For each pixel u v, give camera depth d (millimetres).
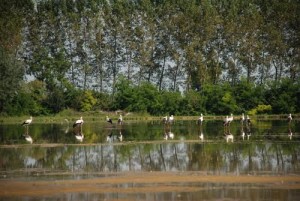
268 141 141000
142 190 80875
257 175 91062
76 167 103062
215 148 127188
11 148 134250
